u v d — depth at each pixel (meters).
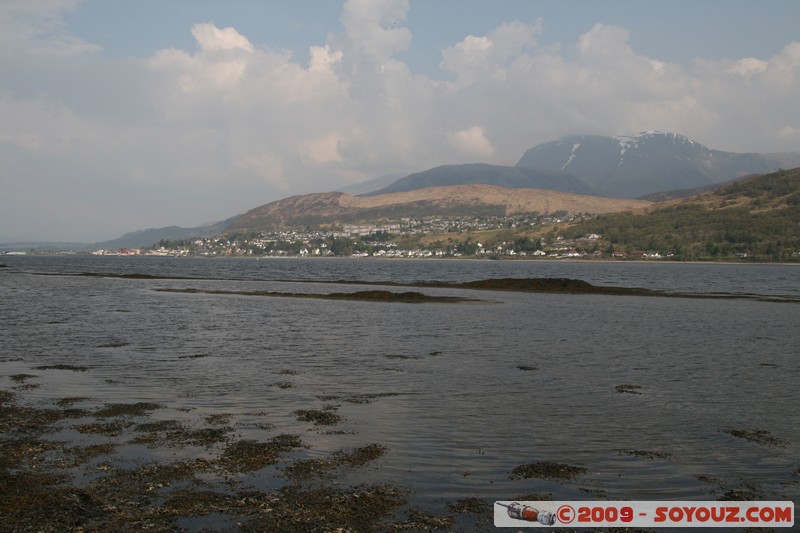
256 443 13.41
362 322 41.69
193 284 93.75
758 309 56.50
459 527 9.51
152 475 11.40
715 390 19.83
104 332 33.62
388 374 22.17
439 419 15.77
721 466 12.47
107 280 101.19
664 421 15.84
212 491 10.69
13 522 9.31
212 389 19.12
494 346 30.17
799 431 15.05
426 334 35.09
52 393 18.19
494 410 16.83
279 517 9.70
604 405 17.56
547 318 45.94
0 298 58.53
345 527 9.41
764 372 23.36
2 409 16.12
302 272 163.88
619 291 80.00
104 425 14.68
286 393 18.72
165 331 34.62
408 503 10.36
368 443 13.63
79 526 9.29
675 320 45.34
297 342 30.91
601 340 33.00
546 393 19.14
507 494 10.86
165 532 9.16
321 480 11.30
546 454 13.05
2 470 11.55
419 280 121.19
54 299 58.03
